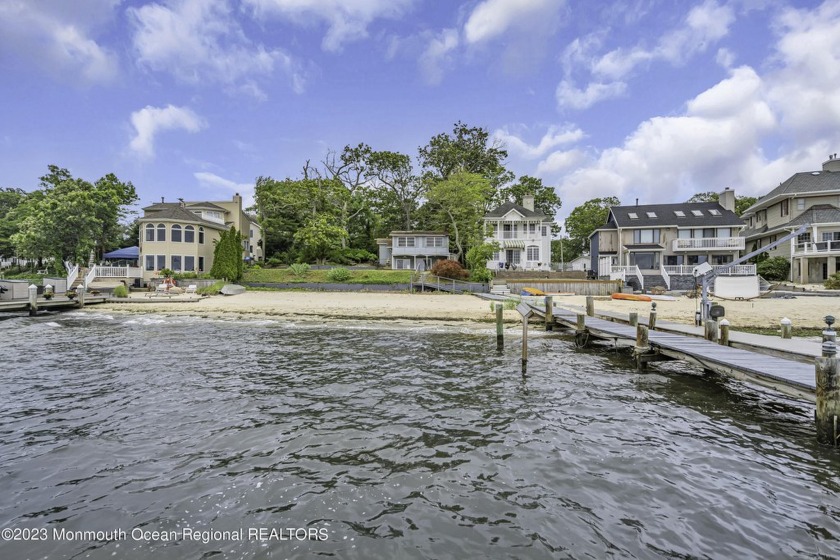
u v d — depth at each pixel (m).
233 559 3.83
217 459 5.80
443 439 6.53
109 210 42.16
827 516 4.54
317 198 50.31
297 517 4.46
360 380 10.02
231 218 49.44
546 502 4.77
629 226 42.62
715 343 11.54
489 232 42.72
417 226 58.75
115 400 8.35
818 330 16.41
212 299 29.48
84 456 5.86
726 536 4.20
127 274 36.47
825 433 6.36
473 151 55.47
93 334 16.97
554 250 78.31
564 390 9.34
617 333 13.27
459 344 15.00
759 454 6.10
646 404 8.41
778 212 39.97
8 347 14.09
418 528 4.29
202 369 11.03
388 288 36.31
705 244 40.41
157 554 3.90
